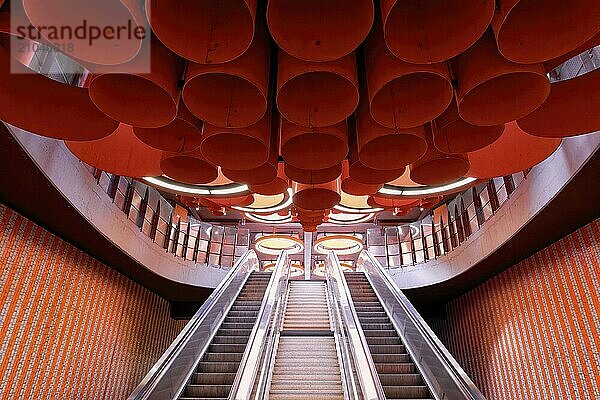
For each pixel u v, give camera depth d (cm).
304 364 680
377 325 793
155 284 1040
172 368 497
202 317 665
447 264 1021
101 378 802
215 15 233
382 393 463
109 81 269
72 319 698
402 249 1316
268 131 315
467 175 408
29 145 432
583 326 598
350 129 372
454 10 229
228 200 562
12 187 508
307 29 230
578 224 606
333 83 280
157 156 409
